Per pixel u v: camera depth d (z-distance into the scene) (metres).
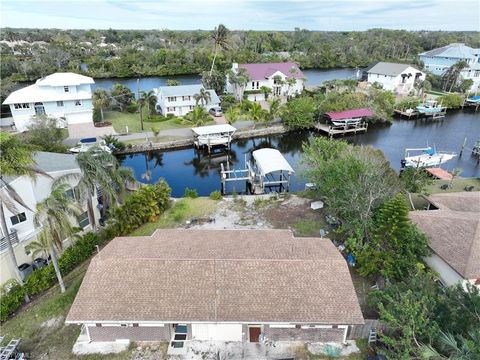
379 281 22.08
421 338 15.64
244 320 17.33
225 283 18.66
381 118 64.12
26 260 24.33
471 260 21.14
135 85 93.81
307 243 22.34
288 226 29.88
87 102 59.00
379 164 29.98
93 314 17.53
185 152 52.19
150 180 43.47
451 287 17.50
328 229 29.11
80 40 158.62
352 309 17.75
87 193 24.77
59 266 23.53
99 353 18.23
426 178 35.44
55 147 43.28
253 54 113.00
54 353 18.33
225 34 90.00
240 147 54.72
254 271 19.14
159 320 17.33
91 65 108.62
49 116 52.50
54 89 57.41
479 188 36.47
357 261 23.38
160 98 65.75
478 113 72.69
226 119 61.78
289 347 18.38
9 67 96.25
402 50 137.38
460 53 92.38
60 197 20.05
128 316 17.45
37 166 24.23
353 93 66.50
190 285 18.59
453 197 28.95
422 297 16.23
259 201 34.53
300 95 73.06
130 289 18.42
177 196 39.50
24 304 21.94
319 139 36.94
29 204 23.92
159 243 22.20
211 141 50.97
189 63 113.38
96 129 56.16
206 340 18.83
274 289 18.44
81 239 25.89
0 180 20.16
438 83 87.19
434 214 25.59
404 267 21.70
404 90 84.62
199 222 30.75
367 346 18.27
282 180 40.31
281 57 119.88
